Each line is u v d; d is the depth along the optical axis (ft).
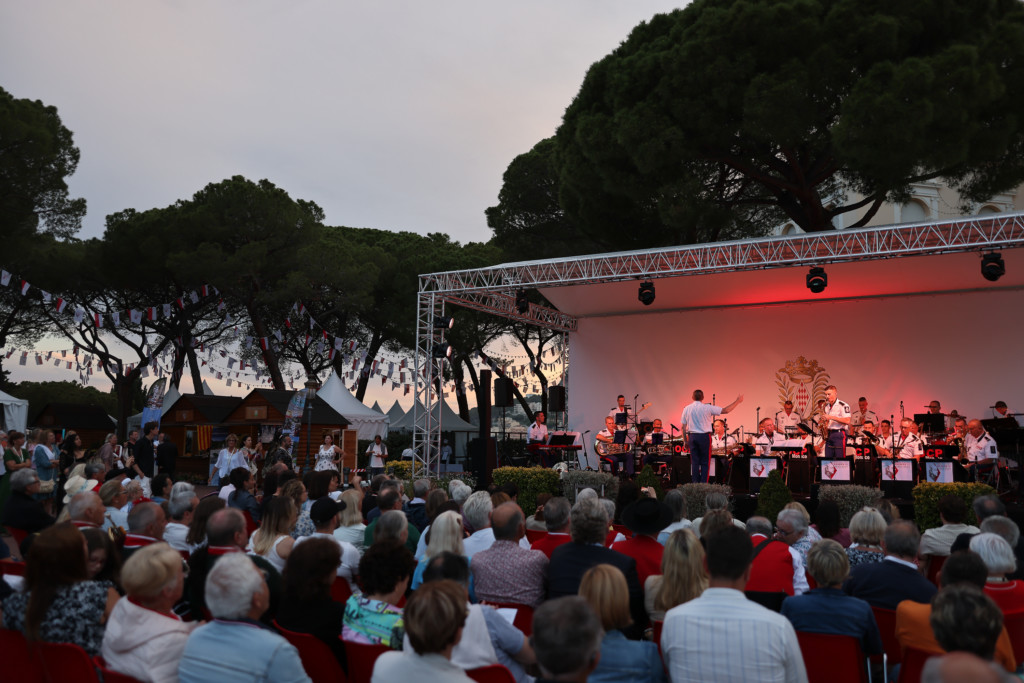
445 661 8.79
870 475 45.01
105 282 88.58
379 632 11.55
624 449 55.16
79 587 11.62
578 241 76.89
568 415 66.33
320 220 90.74
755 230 68.03
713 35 48.65
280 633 12.26
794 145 49.29
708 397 60.64
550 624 7.32
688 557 12.98
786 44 47.34
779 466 45.16
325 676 12.09
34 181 73.87
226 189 81.87
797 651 9.81
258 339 87.81
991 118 48.06
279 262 85.10
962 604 8.85
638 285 58.08
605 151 53.31
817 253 45.88
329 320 98.17
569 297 62.44
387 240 104.37
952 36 47.14
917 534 14.16
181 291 88.12
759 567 15.44
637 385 63.57
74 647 10.80
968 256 48.49
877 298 55.93
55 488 42.16
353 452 76.95
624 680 10.44
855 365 55.98
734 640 9.75
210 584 9.87
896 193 57.41
